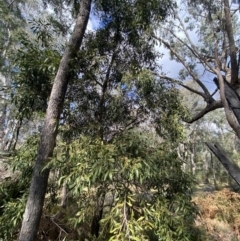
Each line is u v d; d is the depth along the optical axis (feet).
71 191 7.04
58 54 9.73
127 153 7.28
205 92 15.10
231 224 19.62
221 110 53.67
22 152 9.46
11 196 9.74
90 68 9.47
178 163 8.59
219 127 55.77
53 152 7.94
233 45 12.75
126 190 7.20
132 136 7.84
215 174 48.08
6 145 25.16
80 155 7.07
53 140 8.07
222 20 16.12
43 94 10.05
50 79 9.76
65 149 7.64
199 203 22.50
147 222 6.93
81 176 6.51
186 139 10.32
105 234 7.66
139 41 10.19
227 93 12.04
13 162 9.31
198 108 33.37
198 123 52.08
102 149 7.12
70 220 7.97
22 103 9.85
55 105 8.32
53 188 9.27
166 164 7.99
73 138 9.50
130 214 7.15
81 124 10.10
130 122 10.36
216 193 25.30
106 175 6.35
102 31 10.47
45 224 9.95
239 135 10.78
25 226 7.25
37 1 24.72
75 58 8.73
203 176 50.93
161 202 7.71
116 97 10.36
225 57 15.38
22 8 25.30
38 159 7.83
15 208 8.46
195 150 51.49
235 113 11.39
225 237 17.93
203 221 18.71
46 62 9.12
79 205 8.04
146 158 7.27
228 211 20.84
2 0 22.88
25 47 10.02
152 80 9.37
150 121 10.33
